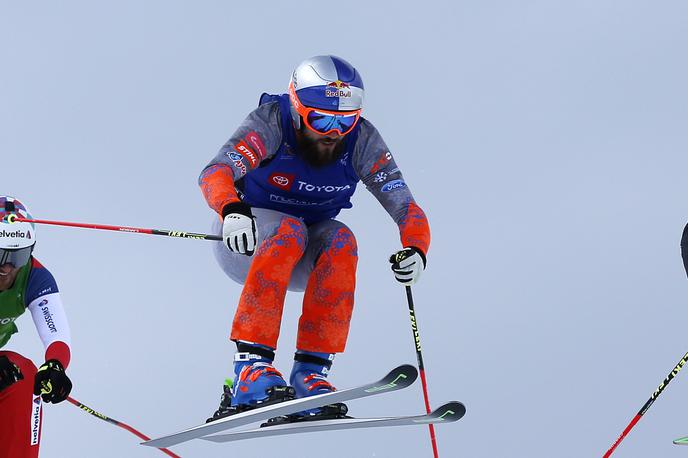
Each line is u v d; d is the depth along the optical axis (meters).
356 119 15.11
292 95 15.12
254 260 15.20
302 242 15.34
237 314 15.05
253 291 14.98
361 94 14.97
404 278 15.12
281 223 15.39
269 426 14.76
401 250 15.20
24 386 15.18
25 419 15.12
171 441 15.23
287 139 15.53
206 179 14.96
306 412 14.84
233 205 14.41
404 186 16.08
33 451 15.25
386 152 16.05
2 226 14.89
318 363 15.40
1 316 15.54
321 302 15.34
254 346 14.94
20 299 15.49
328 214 16.47
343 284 15.41
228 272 16.77
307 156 15.53
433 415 13.95
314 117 14.88
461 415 14.03
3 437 14.98
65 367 14.88
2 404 15.02
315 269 15.51
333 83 14.77
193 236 14.74
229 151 15.23
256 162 15.40
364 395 13.73
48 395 14.57
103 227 14.95
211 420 14.98
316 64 14.98
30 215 15.45
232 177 15.05
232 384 15.54
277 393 14.30
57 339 15.14
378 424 14.46
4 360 14.91
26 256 15.12
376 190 16.11
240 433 15.04
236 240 14.23
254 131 15.38
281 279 15.05
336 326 15.32
